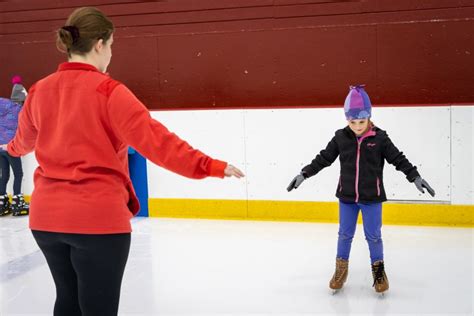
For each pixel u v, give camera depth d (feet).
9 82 24.29
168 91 22.65
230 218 19.95
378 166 12.22
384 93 20.66
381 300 11.97
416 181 11.76
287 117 19.10
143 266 14.84
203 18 21.93
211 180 19.99
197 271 14.32
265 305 11.87
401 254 15.23
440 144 17.88
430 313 11.16
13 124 20.92
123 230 6.41
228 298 12.35
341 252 12.53
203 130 19.94
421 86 20.38
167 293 12.76
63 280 6.86
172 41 22.34
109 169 6.40
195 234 18.06
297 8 21.01
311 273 13.92
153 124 6.19
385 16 20.33
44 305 12.21
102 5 22.90
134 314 11.53
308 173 12.55
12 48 24.07
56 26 23.50
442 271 13.73
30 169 22.06
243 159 19.63
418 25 20.13
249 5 21.42
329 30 20.81
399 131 18.16
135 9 22.57
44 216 6.40
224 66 21.94
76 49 6.63
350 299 12.10
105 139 6.34
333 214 18.98
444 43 20.04
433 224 18.17
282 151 19.24
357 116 11.91
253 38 21.52
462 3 19.76
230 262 14.99
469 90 20.06
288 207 19.35
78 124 6.32
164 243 17.10
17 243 17.56
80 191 6.30
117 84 6.40
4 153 21.29
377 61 20.57
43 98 6.61
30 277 14.15
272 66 21.48
